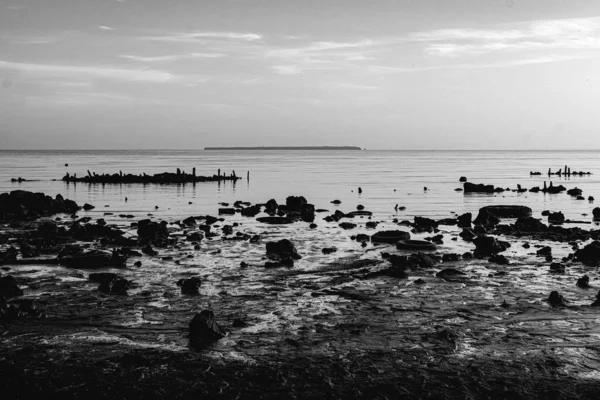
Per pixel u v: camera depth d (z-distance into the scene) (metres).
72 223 34.72
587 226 34.38
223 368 11.49
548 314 14.95
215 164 157.12
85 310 15.36
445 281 18.69
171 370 11.41
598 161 196.75
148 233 28.44
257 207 41.62
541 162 185.75
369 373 11.23
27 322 14.28
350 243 26.95
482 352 12.31
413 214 40.53
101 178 78.94
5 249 24.66
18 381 10.88
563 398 10.20
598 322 14.25
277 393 10.44
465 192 61.47
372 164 162.38
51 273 19.80
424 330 13.72
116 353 12.30
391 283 18.42
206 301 16.34
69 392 10.49
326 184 75.31
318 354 12.22
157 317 14.80
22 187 69.38
